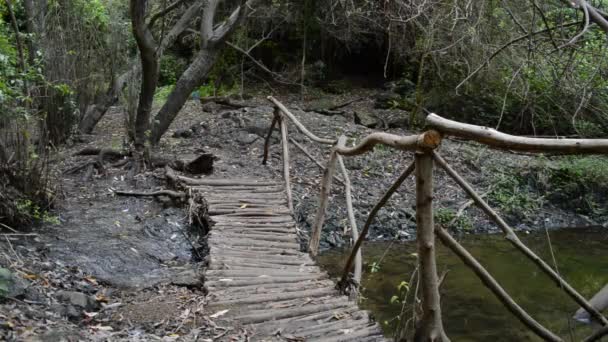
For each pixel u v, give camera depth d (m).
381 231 7.75
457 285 5.95
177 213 6.72
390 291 5.75
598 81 6.86
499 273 6.43
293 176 8.51
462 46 7.99
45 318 3.61
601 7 5.95
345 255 6.98
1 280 3.78
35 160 5.93
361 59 15.66
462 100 11.52
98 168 7.83
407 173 3.43
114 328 3.72
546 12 6.59
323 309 4.04
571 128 10.16
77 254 5.19
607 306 4.45
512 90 7.86
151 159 8.09
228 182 7.37
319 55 15.18
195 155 8.72
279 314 3.93
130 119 8.61
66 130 8.85
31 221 5.73
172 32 9.62
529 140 2.53
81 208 6.57
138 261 5.36
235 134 9.77
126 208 6.74
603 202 9.37
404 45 11.44
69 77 8.85
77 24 9.22
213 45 9.10
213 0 9.44
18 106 6.04
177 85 9.02
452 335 4.78
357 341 3.56
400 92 13.00
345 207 8.02
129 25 10.05
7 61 5.90
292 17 14.05
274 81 15.08
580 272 6.63
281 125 7.79
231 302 4.13
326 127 10.79
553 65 6.03
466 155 10.00
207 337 3.58
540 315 5.17
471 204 8.65
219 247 5.36
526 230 8.49
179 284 4.69
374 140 3.98
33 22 8.43
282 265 4.98
